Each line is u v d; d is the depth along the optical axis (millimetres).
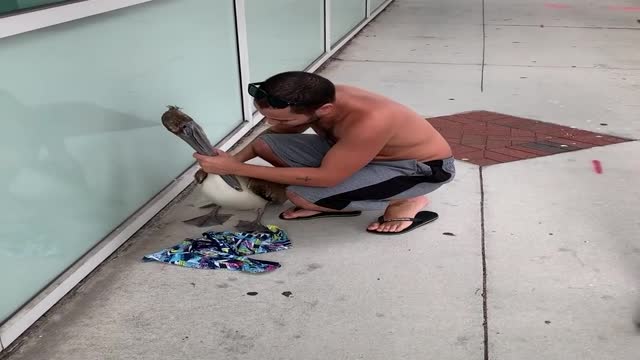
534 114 3990
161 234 2490
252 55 3719
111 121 2277
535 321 1922
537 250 2330
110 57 2230
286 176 2232
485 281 2135
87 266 2170
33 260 1946
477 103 4242
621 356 1766
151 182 2613
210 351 1807
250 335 1875
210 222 2566
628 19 7324
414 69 5188
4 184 1786
